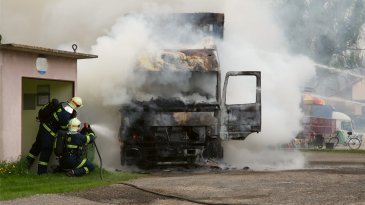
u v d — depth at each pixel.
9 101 10.58
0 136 10.45
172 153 13.34
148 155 13.40
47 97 12.07
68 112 11.04
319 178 10.75
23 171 10.56
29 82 12.23
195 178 10.98
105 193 8.87
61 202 8.02
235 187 9.52
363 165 14.98
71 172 10.77
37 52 10.98
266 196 8.48
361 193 8.67
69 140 10.84
